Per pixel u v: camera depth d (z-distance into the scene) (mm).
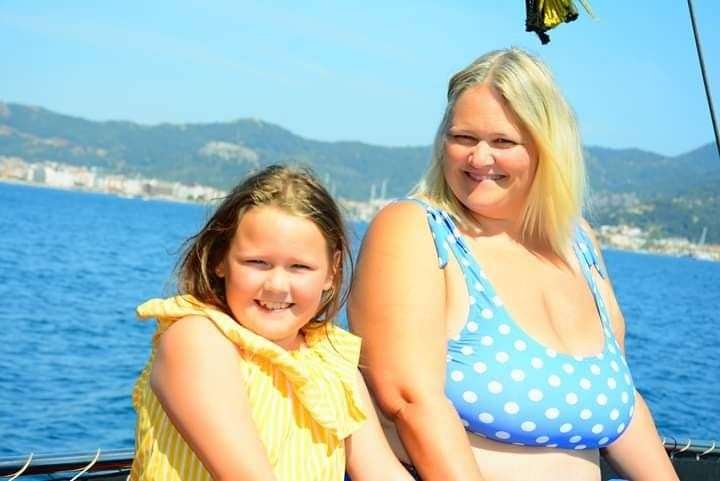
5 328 17203
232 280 2578
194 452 2457
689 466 4059
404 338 3086
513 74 3275
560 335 3328
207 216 2705
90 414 11141
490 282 3281
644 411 3705
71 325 18125
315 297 2629
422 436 3012
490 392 3139
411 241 3191
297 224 2557
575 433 3227
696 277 64000
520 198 3389
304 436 2600
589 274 3629
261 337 2553
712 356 20031
